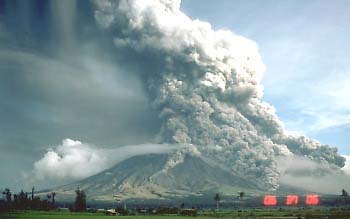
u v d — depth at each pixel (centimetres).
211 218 15088
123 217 15362
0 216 14375
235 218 15062
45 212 18488
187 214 18438
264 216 16125
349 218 13625
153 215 18050
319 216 14962
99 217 14925
